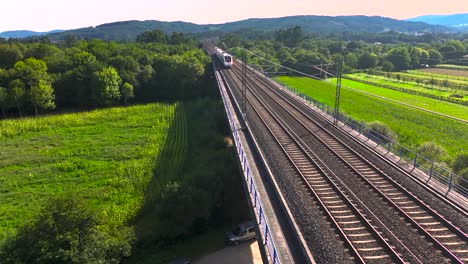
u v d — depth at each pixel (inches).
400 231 775.7
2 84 2947.8
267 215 820.0
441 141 2055.9
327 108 1918.1
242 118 1769.2
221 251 1202.0
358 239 744.3
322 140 1438.2
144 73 3528.5
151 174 1609.3
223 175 1393.9
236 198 1392.7
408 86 3508.9
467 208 847.7
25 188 1526.8
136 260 1117.1
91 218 967.0
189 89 3595.0
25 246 893.2
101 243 946.7
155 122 2593.5
